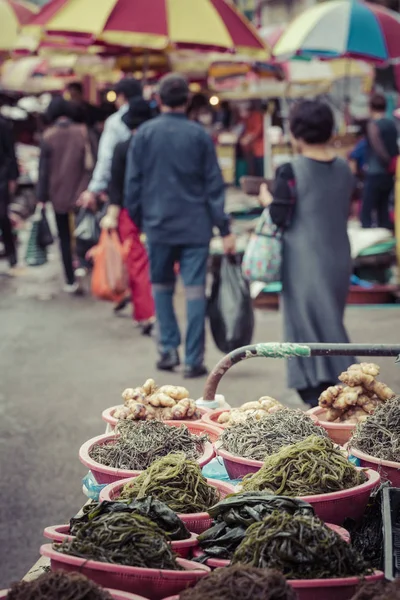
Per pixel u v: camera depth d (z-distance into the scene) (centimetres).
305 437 308
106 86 1688
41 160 1156
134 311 941
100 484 299
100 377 788
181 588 218
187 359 773
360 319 996
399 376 769
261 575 204
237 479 301
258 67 1509
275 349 360
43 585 202
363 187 1336
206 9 1016
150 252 756
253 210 1283
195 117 1401
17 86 1941
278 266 584
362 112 1781
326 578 219
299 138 588
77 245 1138
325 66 1639
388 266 1094
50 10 1023
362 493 263
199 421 356
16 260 1376
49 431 648
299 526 225
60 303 1130
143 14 996
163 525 241
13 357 863
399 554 242
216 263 1095
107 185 978
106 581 219
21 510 516
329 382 568
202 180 741
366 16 1230
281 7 2442
